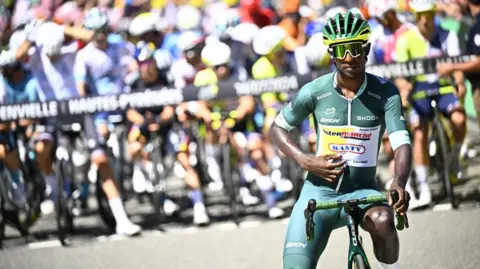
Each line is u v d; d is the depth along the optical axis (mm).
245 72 21469
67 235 21625
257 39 20984
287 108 11914
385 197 10711
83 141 24141
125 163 28000
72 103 20938
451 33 20781
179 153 21859
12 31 24156
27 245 20953
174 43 24562
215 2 29500
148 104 20922
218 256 17922
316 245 11375
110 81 21312
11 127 22328
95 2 27266
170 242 19766
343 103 11539
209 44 21531
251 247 18469
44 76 21609
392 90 11508
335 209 11508
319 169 11273
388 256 10992
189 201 24344
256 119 21547
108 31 21609
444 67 19859
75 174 24359
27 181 22453
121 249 19469
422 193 20438
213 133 24078
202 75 21422
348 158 11617
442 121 20234
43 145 21656
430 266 15789
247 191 23562
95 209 25500
